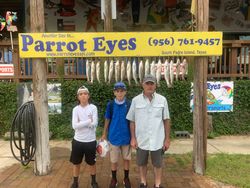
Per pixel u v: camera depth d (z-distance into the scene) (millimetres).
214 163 4055
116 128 3256
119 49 3566
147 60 3826
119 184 3486
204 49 3604
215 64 5781
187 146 5008
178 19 7512
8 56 5773
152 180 3592
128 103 3281
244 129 5758
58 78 5641
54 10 7410
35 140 3711
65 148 4953
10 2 7348
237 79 5898
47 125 3754
